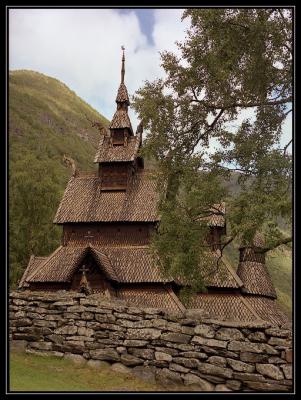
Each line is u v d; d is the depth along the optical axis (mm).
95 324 15148
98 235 35875
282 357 12633
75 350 15023
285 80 20297
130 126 39781
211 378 13188
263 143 19891
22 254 60844
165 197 22203
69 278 31469
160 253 20828
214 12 19453
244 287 33500
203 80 21953
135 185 38094
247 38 19672
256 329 13180
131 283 32031
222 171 20359
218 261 22016
